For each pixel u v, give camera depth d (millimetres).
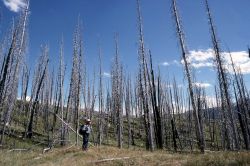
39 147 35125
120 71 47969
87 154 17906
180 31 24453
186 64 23953
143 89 30766
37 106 48969
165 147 46938
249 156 12570
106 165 15305
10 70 34094
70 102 43469
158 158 15961
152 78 33250
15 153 23734
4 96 33781
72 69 37781
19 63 35438
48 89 54312
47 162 17094
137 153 18266
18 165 17000
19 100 60750
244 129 44688
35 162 17609
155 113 33094
